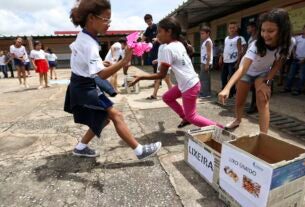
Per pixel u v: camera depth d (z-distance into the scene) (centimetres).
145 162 267
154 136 340
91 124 243
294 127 359
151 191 217
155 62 562
